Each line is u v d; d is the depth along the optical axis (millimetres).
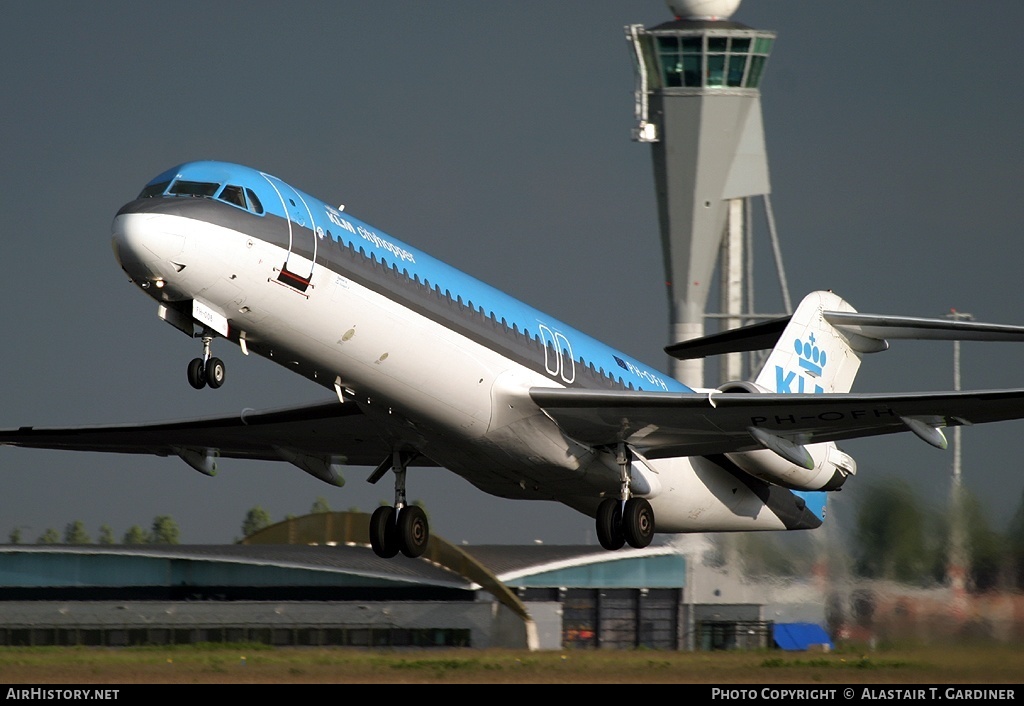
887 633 100562
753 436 83875
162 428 91938
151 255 64562
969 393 76375
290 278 68562
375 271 72562
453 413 78125
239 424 89688
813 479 95312
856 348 99812
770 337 99438
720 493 97938
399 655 89938
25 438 96188
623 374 91812
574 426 81938
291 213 69438
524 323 82625
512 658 87250
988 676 81625
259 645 99062
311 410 85938
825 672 81688
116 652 90625
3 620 100000
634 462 87812
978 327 93875
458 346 76438
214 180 68500
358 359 73188
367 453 92312
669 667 82625
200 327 69875
